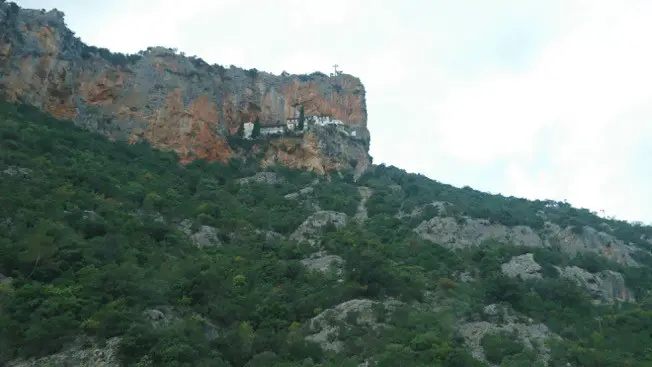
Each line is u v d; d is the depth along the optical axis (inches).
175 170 5369.1
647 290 4783.5
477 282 4040.4
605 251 5467.5
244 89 7012.8
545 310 3784.5
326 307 3336.6
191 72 6412.4
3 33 5206.7
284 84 7298.2
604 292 4552.2
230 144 6299.2
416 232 4972.9
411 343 3011.8
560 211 6402.6
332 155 6515.8
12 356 2504.9
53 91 5408.5
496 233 5334.6
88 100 5762.8
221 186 5369.1
